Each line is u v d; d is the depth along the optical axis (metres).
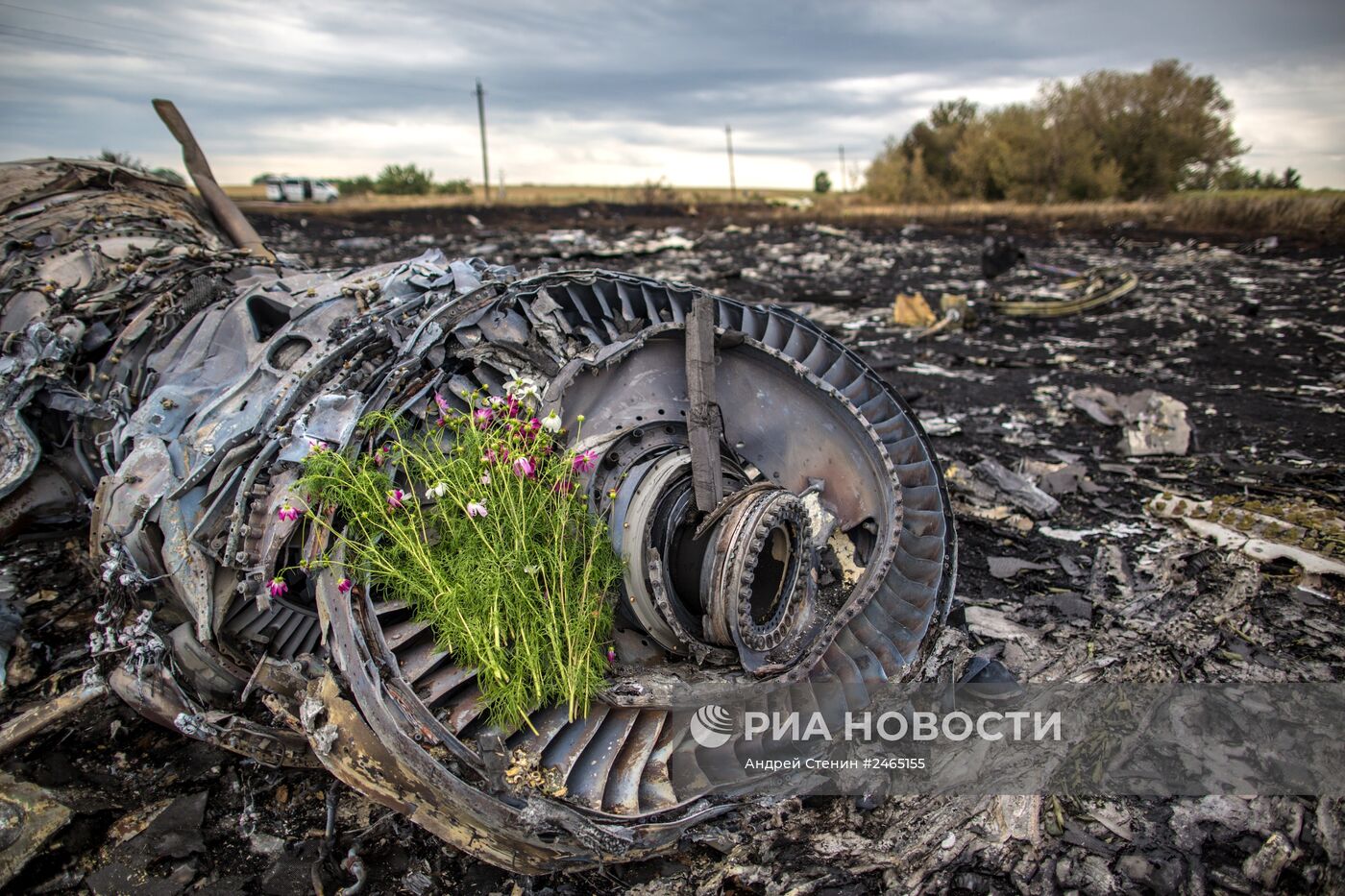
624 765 2.86
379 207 29.52
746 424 3.82
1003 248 14.20
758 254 19.70
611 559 3.21
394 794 2.59
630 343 3.50
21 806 3.27
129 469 3.42
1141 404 7.82
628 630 3.38
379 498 2.87
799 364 3.84
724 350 3.83
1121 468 6.82
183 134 6.88
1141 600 4.75
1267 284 14.64
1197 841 3.06
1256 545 5.20
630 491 3.25
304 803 3.45
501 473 3.08
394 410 3.17
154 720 3.42
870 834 3.17
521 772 2.61
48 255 5.38
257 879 3.10
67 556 5.39
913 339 11.62
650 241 20.64
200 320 4.23
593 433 3.42
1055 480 6.49
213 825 3.35
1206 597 4.73
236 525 3.02
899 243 22.22
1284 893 2.88
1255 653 4.20
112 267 5.16
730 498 3.21
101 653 3.53
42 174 6.57
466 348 3.44
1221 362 10.05
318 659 2.93
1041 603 4.87
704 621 3.20
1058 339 11.68
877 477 3.84
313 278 4.34
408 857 3.16
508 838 2.54
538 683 2.76
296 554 3.05
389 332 3.42
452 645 2.79
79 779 3.58
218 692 3.46
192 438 3.40
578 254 17.80
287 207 28.48
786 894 2.87
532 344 3.55
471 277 3.80
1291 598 4.75
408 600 2.85
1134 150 34.25
